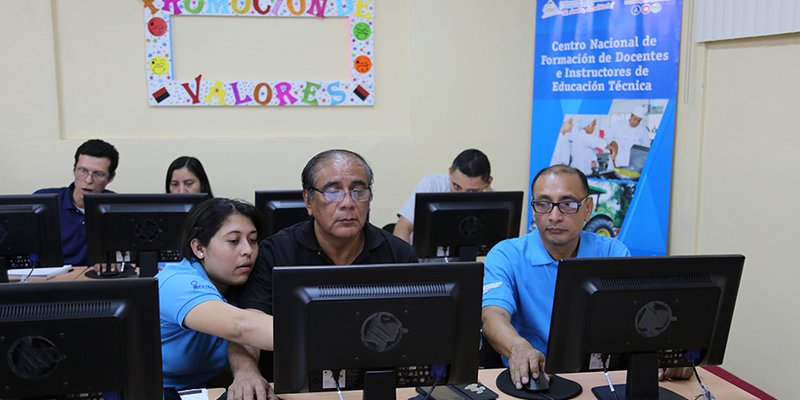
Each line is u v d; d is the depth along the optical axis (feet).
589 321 5.23
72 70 13.16
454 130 14.08
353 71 13.91
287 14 13.64
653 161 12.29
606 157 12.81
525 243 7.47
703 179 11.65
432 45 13.82
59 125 13.07
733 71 10.83
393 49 14.06
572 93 13.12
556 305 5.24
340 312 4.76
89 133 13.32
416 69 13.82
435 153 14.08
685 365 5.65
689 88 11.84
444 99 13.97
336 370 4.87
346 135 14.06
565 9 13.03
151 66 13.32
